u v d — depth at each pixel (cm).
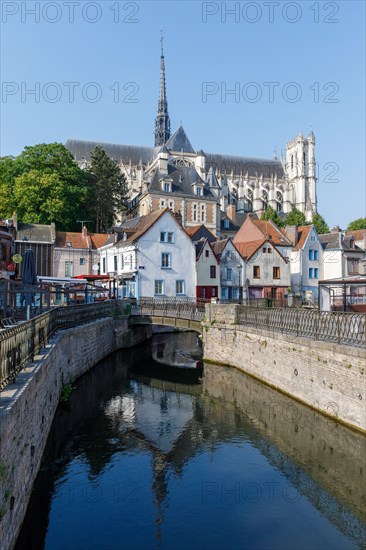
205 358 2597
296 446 1344
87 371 2267
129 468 1191
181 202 7000
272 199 11812
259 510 976
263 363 2017
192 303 3175
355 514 969
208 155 11981
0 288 2119
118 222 7494
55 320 1756
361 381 1258
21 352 1013
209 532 902
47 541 866
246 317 2345
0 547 639
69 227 5738
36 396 1026
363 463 1214
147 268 3950
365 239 5503
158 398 1895
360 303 2508
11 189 5441
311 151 13250
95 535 885
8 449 696
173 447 1338
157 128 11944
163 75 11988
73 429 1498
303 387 1616
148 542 862
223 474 1162
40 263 4644
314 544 863
